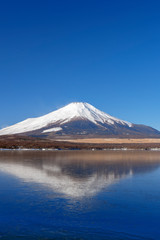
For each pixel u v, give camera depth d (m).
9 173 22.84
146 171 25.06
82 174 22.47
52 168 26.73
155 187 16.78
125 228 9.79
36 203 12.83
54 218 10.73
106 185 17.44
